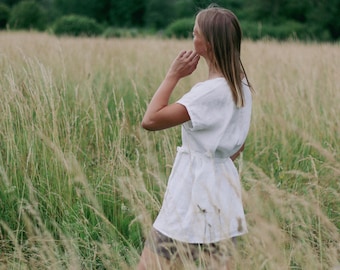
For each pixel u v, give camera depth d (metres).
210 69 2.88
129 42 11.64
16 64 6.28
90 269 3.54
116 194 4.38
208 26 2.80
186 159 2.82
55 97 5.20
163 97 2.77
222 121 2.77
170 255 2.79
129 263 3.48
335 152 5.12
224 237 2.70
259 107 6.14
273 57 8.62
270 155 5.55
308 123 5.91
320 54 8.42
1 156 4.41
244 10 41.44
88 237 3.90
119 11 57.38
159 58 9.53
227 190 2.82
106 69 8.28
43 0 55.88
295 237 3.70
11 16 30.28
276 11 39.62
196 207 2.73
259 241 2.90
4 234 4.02
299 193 4.52
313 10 37.41
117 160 4.59
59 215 4.16
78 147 4.78
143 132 5.32
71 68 7.40
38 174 4.43
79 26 26.73
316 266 3.00
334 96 6.49
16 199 4.22
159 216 2.87
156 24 53.97
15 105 4.83
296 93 6.47
